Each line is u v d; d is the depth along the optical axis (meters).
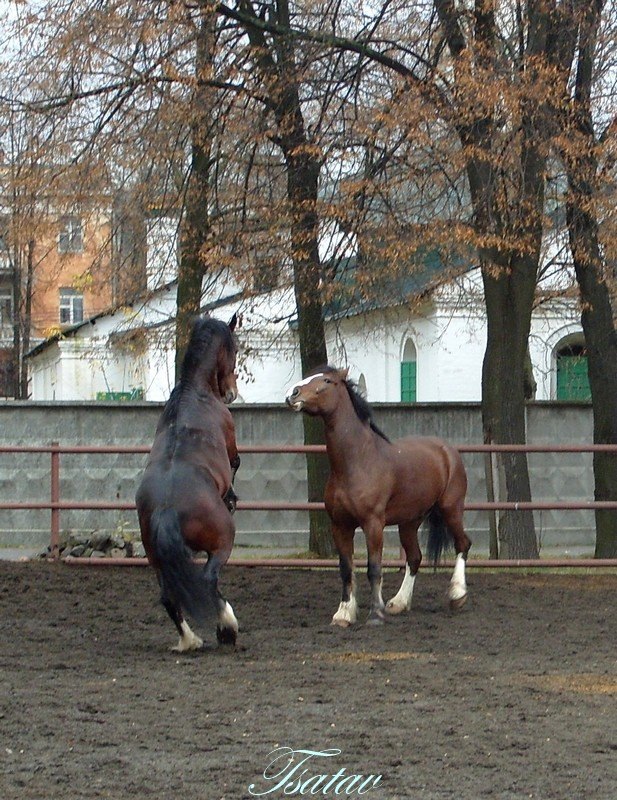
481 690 7.25
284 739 5.99
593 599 11.88
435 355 25.22
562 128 13.06
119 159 13.92
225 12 13.47
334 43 13.24
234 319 9.70
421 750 5.80
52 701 6.82
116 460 17.94
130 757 5.66
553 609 11.21
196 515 8.14
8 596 11.42
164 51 13.45
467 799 5.04
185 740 5.96
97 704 6.77
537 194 13.35
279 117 13.67
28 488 17.73
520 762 5.58
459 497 11.03
